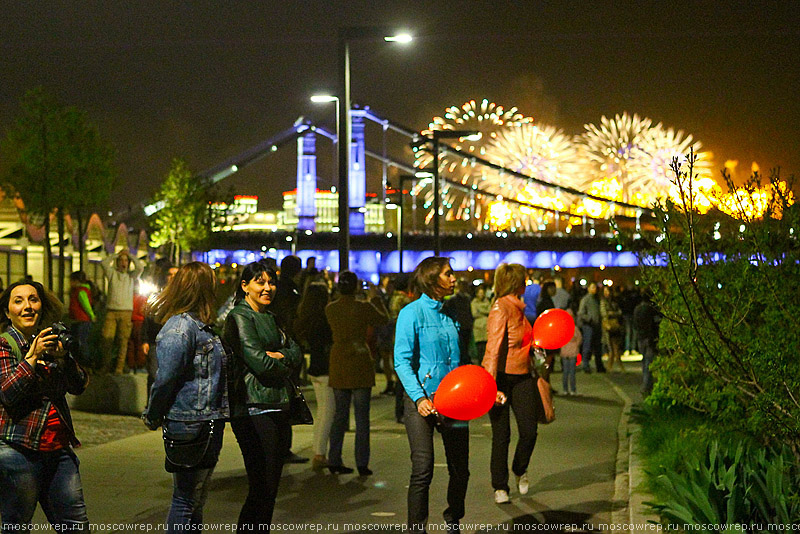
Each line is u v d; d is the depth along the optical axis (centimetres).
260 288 642
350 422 1447
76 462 539
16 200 3678
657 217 784
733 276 813
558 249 12112
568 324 853
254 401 623
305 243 12319
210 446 558
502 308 841
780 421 687
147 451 1085
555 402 1775
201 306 573
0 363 524
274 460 625
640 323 1730
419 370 685
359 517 781
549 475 983
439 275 689
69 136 3788
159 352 554
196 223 6612
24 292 546
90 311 1745
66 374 540
